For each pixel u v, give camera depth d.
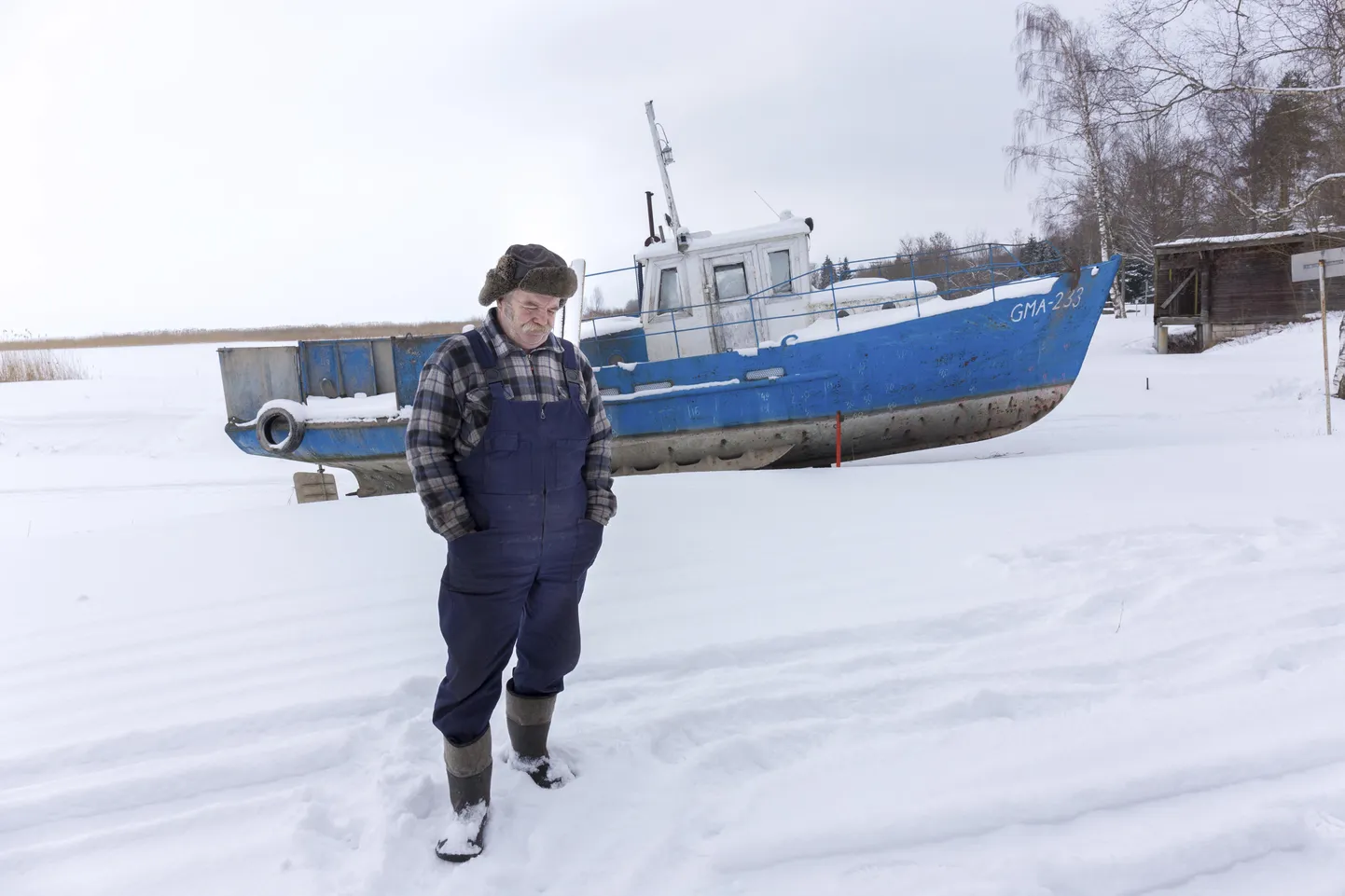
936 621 3.58
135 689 3.24
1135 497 5.81
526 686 2.44
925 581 4.15
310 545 5.51
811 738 2.66
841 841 2.12
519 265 2.05
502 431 2.09
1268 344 18.95
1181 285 21.03
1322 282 8.97
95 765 2.69
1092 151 24.92
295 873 2.07
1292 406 12.11
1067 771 2.39
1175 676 2.99
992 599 3.82
